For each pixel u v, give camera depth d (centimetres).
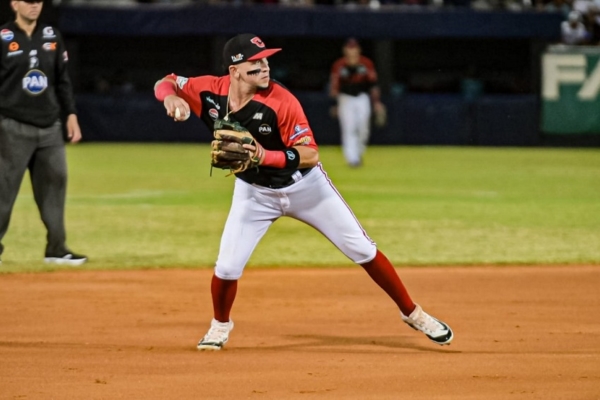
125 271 3312
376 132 9200
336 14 8788
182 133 9319
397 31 8825
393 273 2155
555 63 9031
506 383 1845
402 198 5506
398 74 9406
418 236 4134
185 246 3866
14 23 3219
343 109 7262
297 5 8800
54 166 3338
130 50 9212
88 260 3509
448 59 9362
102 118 9206
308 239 4150
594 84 9031
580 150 9012
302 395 1759
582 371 1945
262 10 8738
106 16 8675
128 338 2308
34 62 3212
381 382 1858
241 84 1988
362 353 2138
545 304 2777
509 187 6128
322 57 9300
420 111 9138
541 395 1755
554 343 2252
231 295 2169
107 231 4259
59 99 3372
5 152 3253
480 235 4175
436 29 8812
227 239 2133
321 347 2208
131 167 7362
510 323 2503
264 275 3281
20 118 3238
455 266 3444
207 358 2081
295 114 2014
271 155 1966
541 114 9094
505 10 8812
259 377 1900
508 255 3662
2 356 2097
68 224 4462
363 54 9362
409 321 2188
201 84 2050
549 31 8869
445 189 6003
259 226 2130
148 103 9238
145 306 2730
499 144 9169
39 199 3384
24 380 1880
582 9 9794
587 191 5941
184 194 5738
